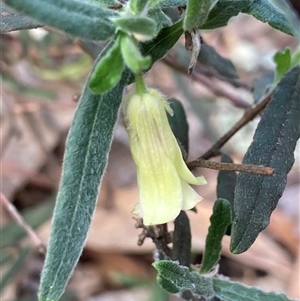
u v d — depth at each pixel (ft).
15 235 0.40
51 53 0.50
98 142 0.18
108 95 0.18
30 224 0.42
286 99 0.21
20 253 0.41
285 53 0.26
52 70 0.50
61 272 0.18
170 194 0.19
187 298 0.23
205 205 0.48
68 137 0.18
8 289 0.46
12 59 0.46
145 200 0.19
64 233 0.18
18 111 0.49
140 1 0.17
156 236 0.24
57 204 0.18
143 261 0.49
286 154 0.21
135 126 0.19
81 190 0.18
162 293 0.42
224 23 0.19
